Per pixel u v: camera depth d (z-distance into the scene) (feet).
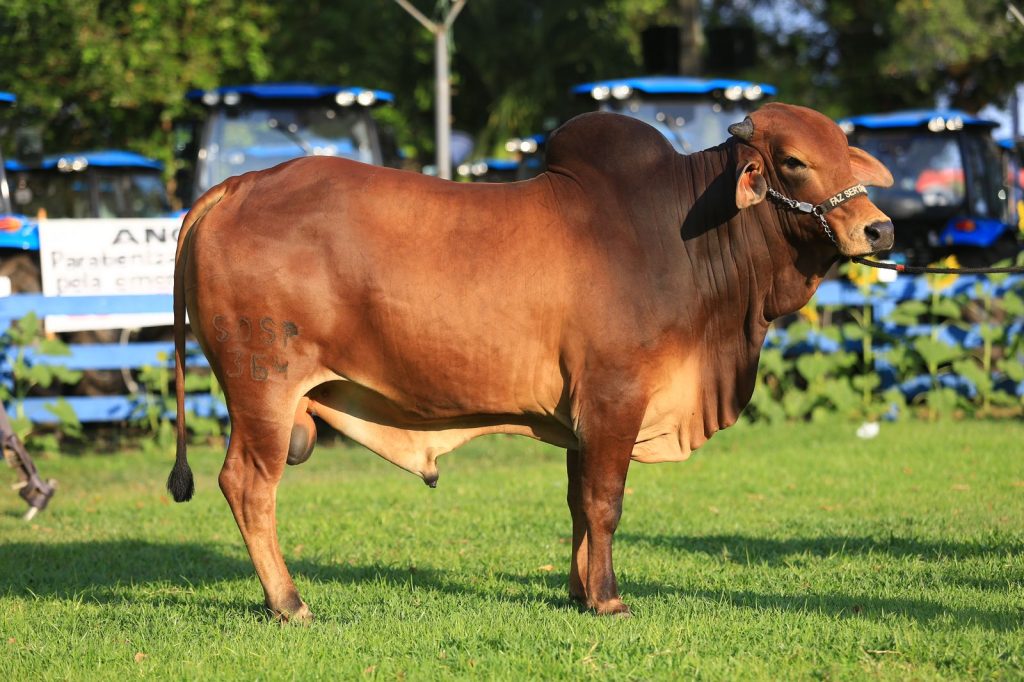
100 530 37.76
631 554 32.94
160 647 24.18
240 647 23.66
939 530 34.68
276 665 22.61
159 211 73.15
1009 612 25.96
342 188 25.20
